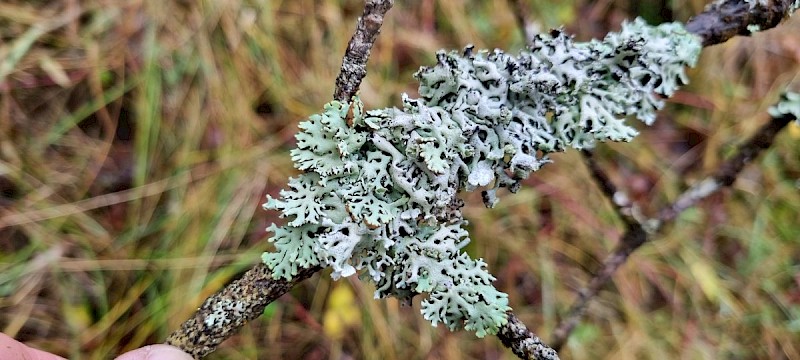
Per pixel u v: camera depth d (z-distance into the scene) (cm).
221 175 46
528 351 28
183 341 28
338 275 27
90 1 47
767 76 55
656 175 52
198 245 44
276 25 49
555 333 35
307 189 28
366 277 28
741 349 49
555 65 29
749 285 50
